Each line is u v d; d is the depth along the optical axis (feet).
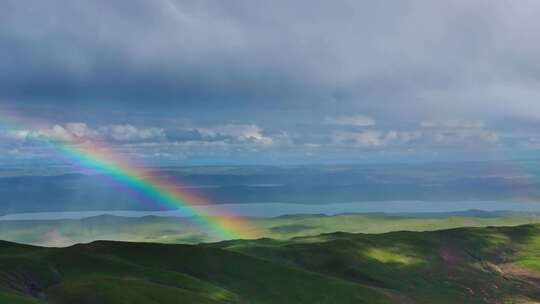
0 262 409.69
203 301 391.65
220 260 556.51
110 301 358.02
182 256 542.98
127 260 509.76
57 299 367.66
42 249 518.37
